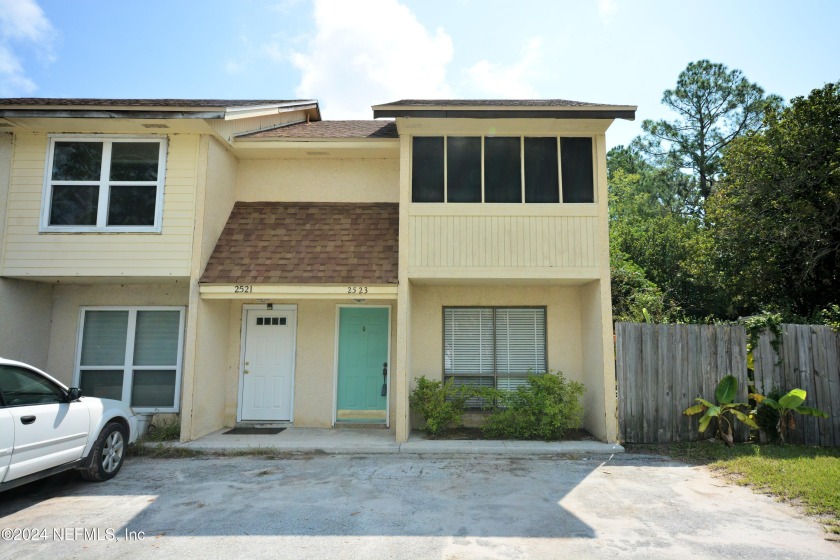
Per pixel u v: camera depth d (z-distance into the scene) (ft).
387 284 27.99
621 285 53.47
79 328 31.78
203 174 28.71
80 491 19.76
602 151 29.04
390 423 31.53
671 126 98.43
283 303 32.65
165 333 31.89
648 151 103.14
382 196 34.24
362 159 34.63
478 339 32.17
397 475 22.08
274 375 32.22
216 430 30.25
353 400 32.14
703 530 15.90
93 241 28.12
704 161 94.99
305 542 15.01
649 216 100.27
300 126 38.06
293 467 23.39
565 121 28.55
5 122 27.61
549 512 17.53
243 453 25.88
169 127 28.22
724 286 61.87
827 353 27.71
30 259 27.94
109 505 18.15
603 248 28.32
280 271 28.58
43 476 18.01
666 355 27.94
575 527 16.19
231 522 16.55
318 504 18.30
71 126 28.14
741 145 58.90
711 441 26.76
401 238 28.48
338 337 32.50
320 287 27.91
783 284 55.98
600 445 26.43
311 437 28.43
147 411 30.99
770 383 27.68
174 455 25.40
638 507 18.04
